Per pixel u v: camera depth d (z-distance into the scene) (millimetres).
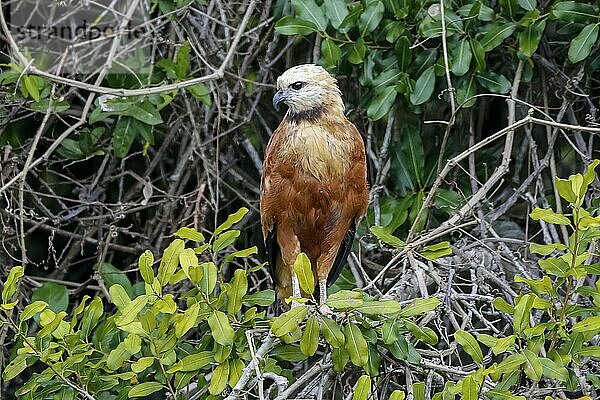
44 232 12000
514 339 6586
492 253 9266
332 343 6848
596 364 8039
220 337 6695
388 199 10586
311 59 11375
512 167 11125
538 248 6895
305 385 8492
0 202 11367
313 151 8812
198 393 7715
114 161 11453
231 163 11578
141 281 11602
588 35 9586
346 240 9703
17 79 10039
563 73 10406
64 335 7203
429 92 9945
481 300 8602
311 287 6578
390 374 7699
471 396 6141
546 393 7379
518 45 10039
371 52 10266
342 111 9023
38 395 7344
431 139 10945
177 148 11852
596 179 10031
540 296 7656
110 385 7414
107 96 10547
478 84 10367
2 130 10875
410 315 7012
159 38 10516
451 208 10117
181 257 6715
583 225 6559
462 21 9930
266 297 7590
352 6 10383
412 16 10156
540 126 11008
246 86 11359
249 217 11789
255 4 10422
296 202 9055
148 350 7570
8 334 10844
